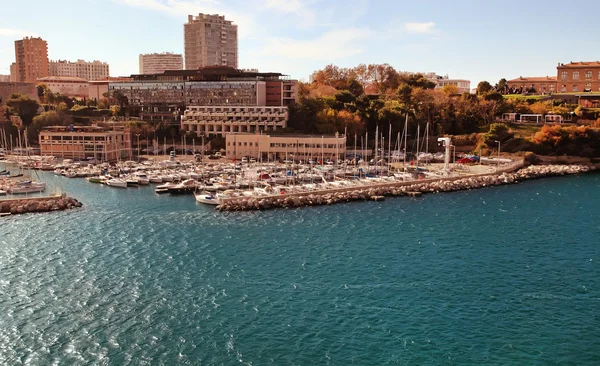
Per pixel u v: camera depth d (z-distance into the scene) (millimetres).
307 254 107938
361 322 79625
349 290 90625
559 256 107875
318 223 130750
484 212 143375
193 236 119875
